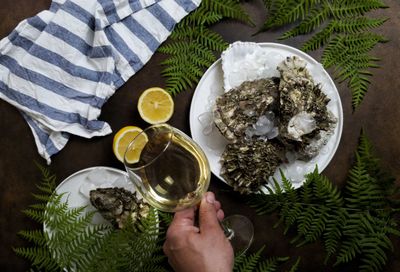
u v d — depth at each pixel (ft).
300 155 2.87
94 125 3.01
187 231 2.36
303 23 2.94
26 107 3.00
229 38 3.06
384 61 3.00
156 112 2.96
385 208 2.81
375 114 3.00
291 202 2.85
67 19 2.95
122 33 3.02
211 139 2.95
